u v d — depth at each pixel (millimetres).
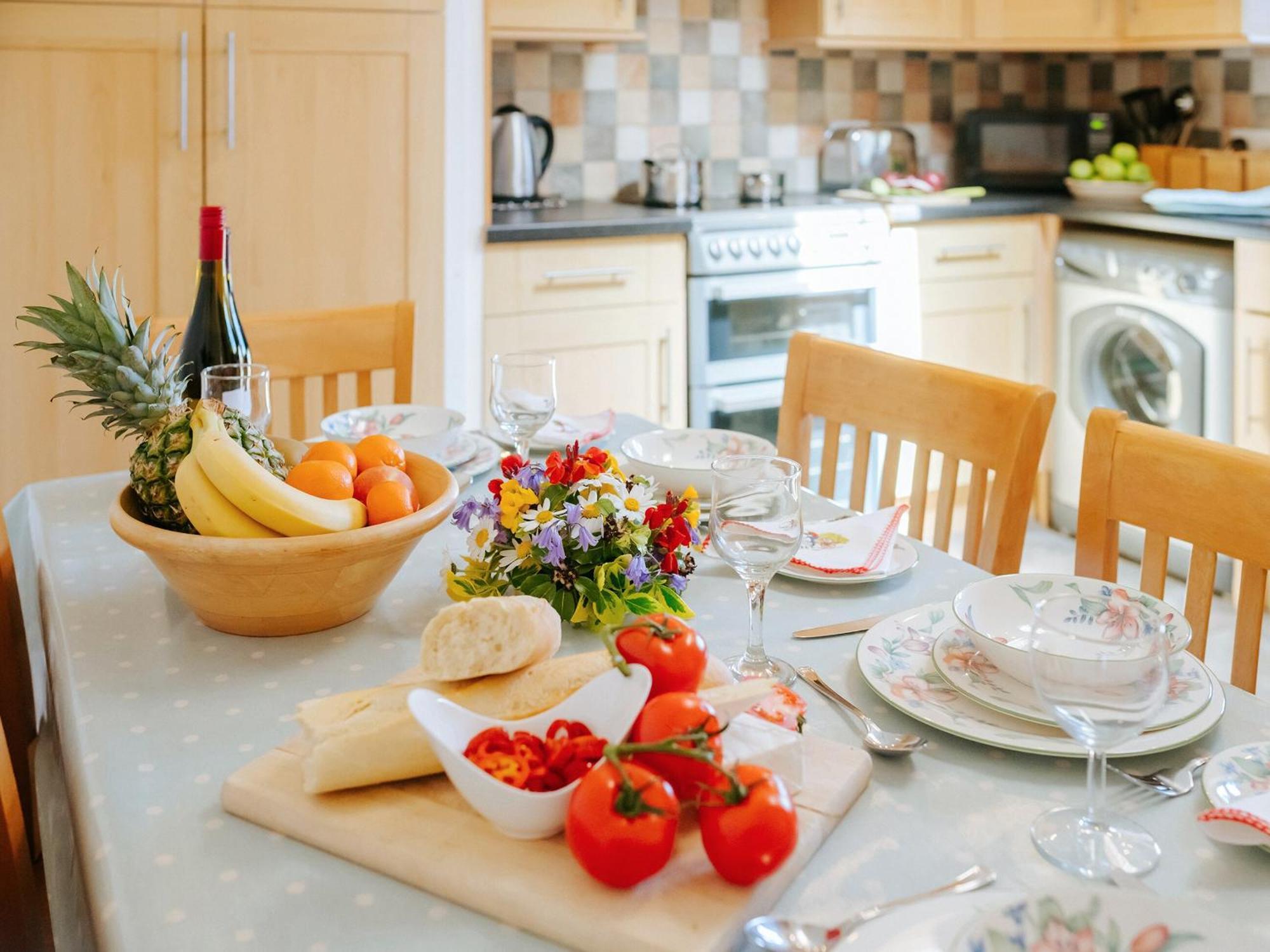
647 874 666
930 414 1571
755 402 3422
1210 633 3021
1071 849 744
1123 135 4074
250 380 1244
